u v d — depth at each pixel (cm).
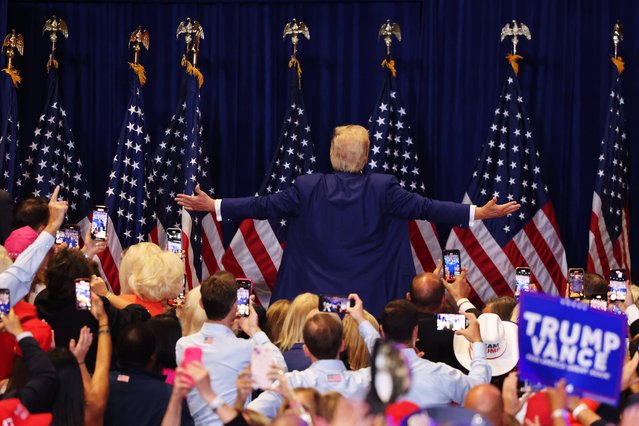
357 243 1611
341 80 2242
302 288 1627
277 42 2245
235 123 2241
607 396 827
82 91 2255
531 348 846
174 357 1255
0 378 1178
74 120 2253
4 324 1039
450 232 2145
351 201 1611
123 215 2119
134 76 2153
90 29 2256
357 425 760
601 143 2180
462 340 1360
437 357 1363
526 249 2114
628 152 2188
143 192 2131
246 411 909
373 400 748
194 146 2114
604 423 991
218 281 1187
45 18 2248
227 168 2239
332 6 2242
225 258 2150
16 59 2244
